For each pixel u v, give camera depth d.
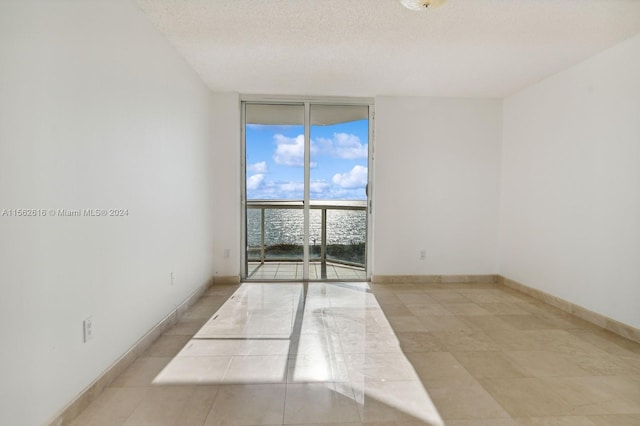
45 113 1.50
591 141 3.06
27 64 1.41
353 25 2.55
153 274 2.55
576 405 1.82
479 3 2.25
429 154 4.37
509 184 4.28
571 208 3.29
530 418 1.71
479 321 3.05
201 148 3.72
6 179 1.32
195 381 2.03
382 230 4.37
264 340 2.61
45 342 1.50
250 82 3.81
